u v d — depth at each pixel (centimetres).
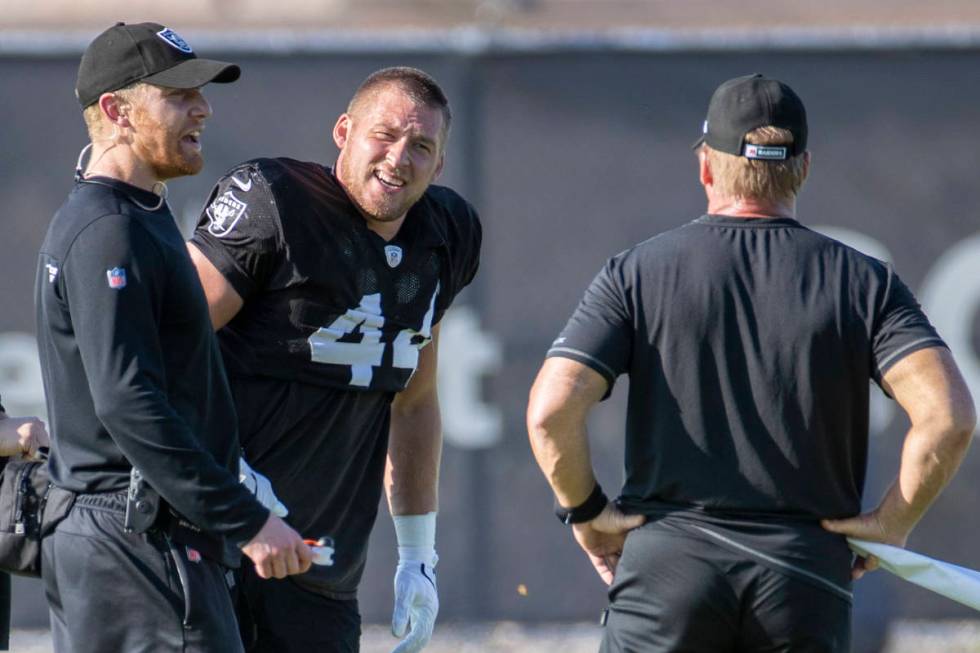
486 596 2456
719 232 1255
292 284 1347
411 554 1565
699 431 1227
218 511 1127
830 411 1220
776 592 1214
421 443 1567
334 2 2622
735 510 1223
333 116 2462
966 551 2461
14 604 2464
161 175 1213
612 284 1269
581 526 1308
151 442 1110
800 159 1281
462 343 2456
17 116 2447
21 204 2445
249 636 1388
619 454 2470
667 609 1232
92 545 1162
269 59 2462
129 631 1160
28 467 1218
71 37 2459
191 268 1190
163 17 2636
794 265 1235
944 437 1198
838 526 1238
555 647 2414
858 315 1226
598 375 1250
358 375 1386
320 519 1408
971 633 2469
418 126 1340
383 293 1384
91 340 1121
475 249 1484
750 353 1223
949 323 2467
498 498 2456
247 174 1359
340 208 1362
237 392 1366
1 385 2434
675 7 2648
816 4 2650
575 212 2469
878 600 2161
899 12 2645
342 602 1455
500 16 2645
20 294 2441
